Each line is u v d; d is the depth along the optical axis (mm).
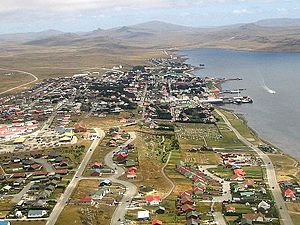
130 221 175875
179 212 183500
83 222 173875
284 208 187750
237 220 174750
